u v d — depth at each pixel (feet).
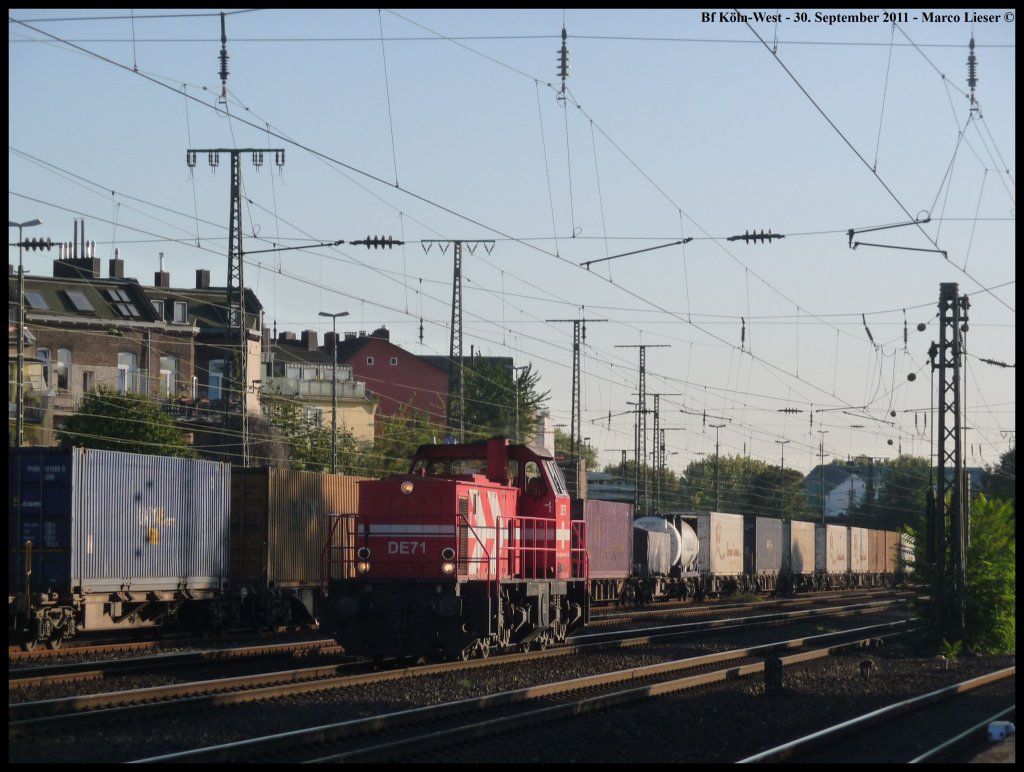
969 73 105.81
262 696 72.59
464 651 93.56
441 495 92.53
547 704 74.23
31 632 102.58
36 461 104.58
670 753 59.88
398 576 92.89
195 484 121.08
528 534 103.50
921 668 109.60
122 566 109.81
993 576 133.08
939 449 130.72
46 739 58.44
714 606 219.61
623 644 118.32
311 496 137.80
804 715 74.49
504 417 271.08
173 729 62.03
